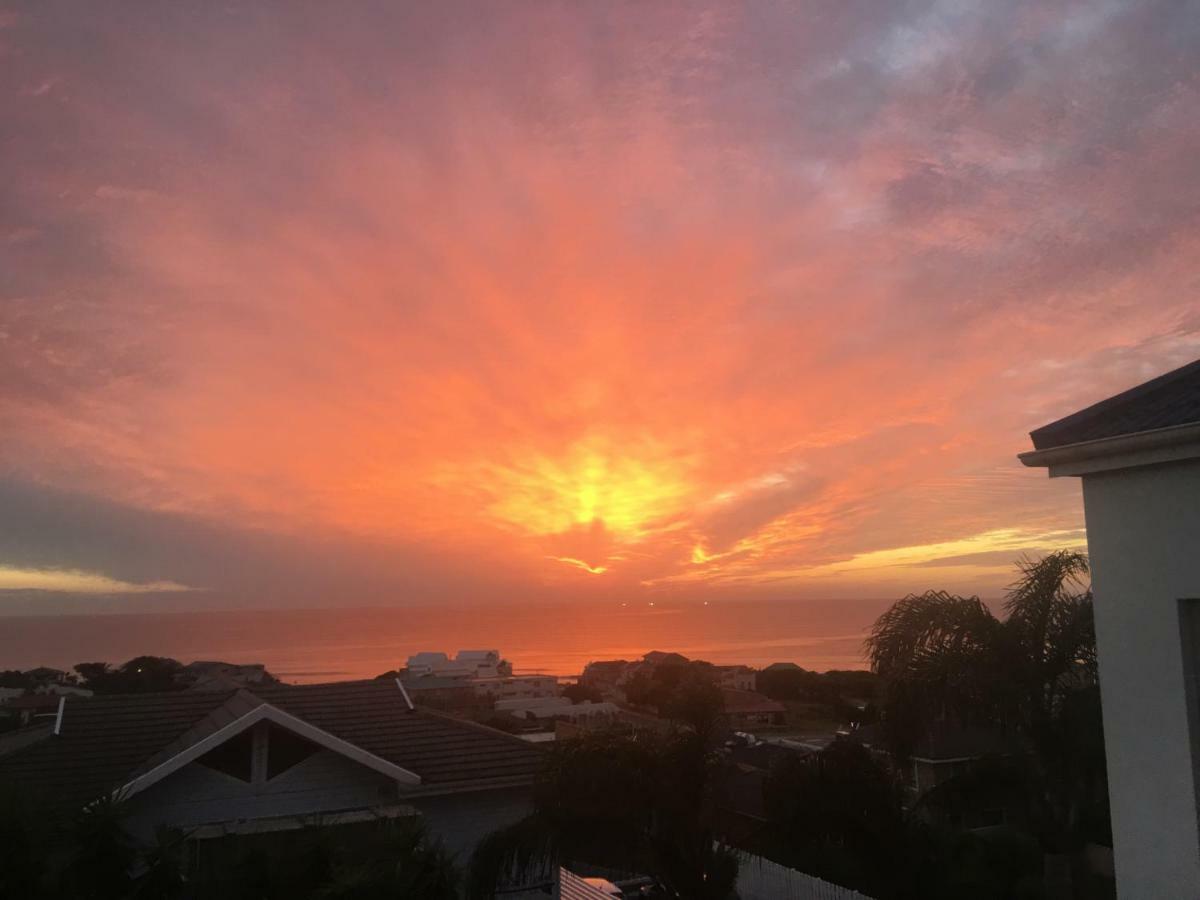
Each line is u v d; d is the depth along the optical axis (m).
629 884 14.09
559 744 12.03
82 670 79.44
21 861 7.70
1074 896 12.32
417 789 12.98
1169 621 5.21
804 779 12.52
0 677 75.19
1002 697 12.26
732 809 12.68
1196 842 5.00
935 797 14.06
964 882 13.29
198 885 9.09
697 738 11.88
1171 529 5.23
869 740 15.76
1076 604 12.41
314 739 12.57
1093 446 5.50
